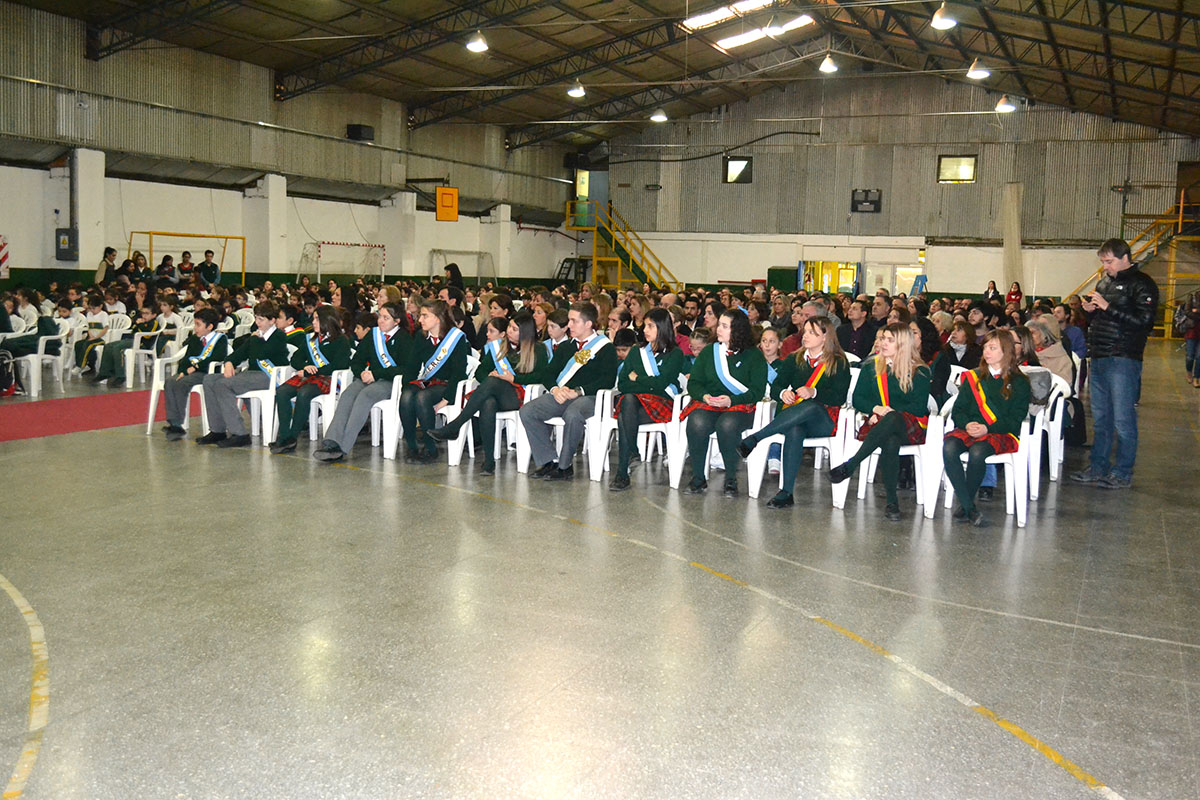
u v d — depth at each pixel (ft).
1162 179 79.51
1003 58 64.44
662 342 21.67
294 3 51.60
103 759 9.17
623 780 8.96
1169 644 12.64
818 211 89.71
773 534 17.62
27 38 49.42
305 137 67.41
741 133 91.61
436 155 80.43
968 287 85.25
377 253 77.92
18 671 11.05
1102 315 22.20
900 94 86.02
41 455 23.25
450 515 18.39
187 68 58.34
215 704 10.31
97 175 53.52
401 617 12.92
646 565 15.49
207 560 15.25
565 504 19.56
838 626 12.98
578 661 11.60
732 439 20.59
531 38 64.34
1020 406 18.80
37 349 34.37
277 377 24.82
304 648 11.83
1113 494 21.59
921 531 18.08
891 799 8.77
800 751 9.57
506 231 89.71
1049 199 82.69
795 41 79.51
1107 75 62.03
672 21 65.31
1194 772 9.36
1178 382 47.62
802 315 27.99
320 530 17.11
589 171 100.78
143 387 35.58
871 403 19.86
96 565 14.90
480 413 22.45
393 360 23.91
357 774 8.98
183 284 51.13
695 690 10.88
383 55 63.21
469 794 8.68
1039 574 15.52
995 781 9.11
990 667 11.74
